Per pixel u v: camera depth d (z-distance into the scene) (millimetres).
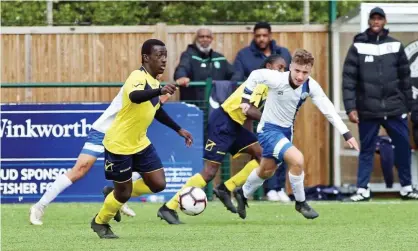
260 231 18234
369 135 26719
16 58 29750
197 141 26703
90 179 26609
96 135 20703
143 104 16484
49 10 31062
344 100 26688
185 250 14922
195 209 18609
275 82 18906
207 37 27781
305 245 15648
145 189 19641
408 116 28766
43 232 18422
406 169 27266
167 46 29906
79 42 29859
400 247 15328
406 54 28812
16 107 26484
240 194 20516
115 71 29938
